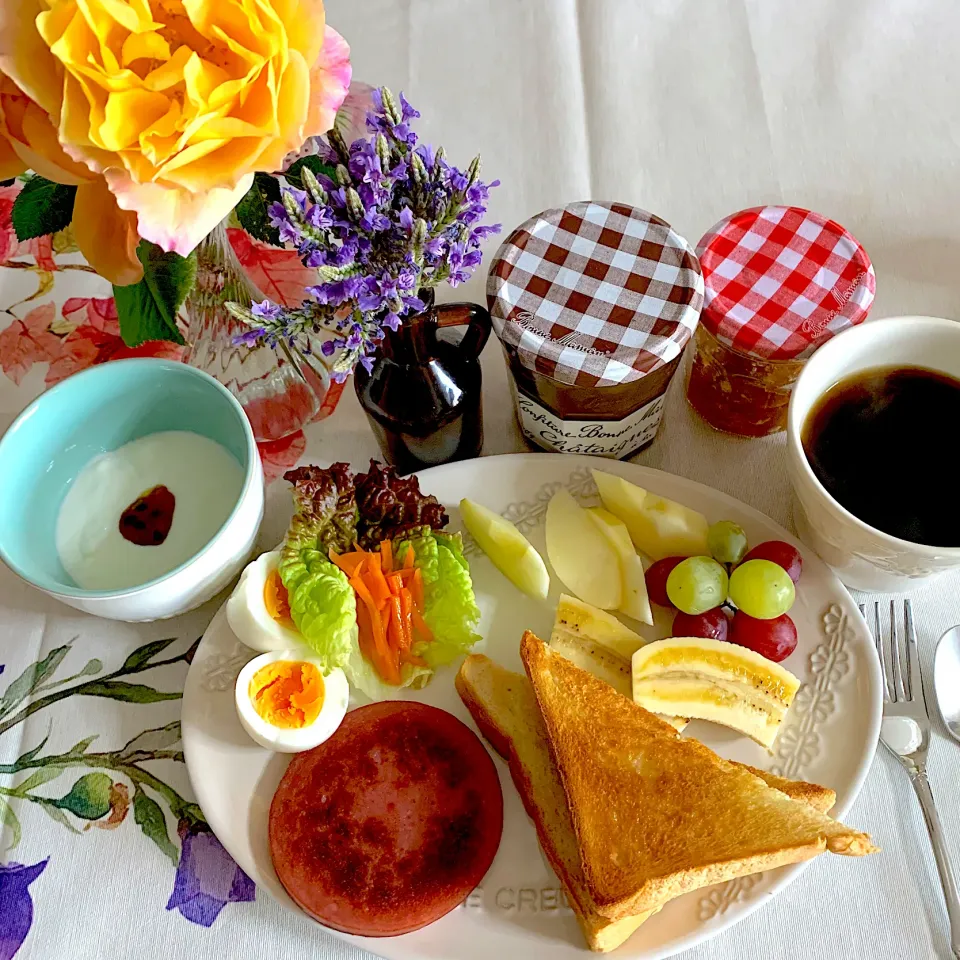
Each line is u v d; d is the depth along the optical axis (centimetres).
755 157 56
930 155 55
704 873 38
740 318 45
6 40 31
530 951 40
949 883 41
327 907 41
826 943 41
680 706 43
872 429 44
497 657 46
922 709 44
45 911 43
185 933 42
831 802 41
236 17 32
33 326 54
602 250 46
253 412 50
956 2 58
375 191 37
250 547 46
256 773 44
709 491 47
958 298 52
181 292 39
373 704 45
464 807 43
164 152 31
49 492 46
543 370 43
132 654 47
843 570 46
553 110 57
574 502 48
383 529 46
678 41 59
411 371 44
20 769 45
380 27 60
